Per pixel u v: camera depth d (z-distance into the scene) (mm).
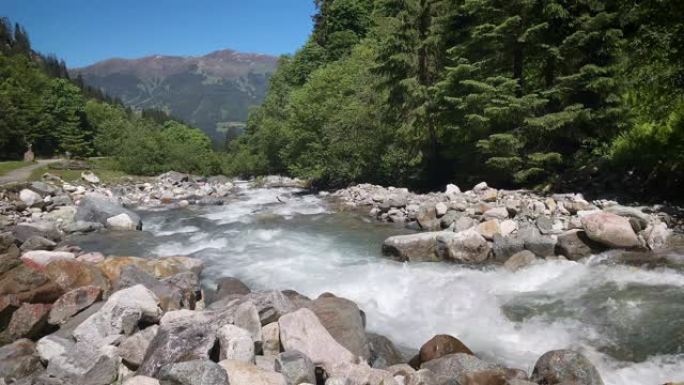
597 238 11508
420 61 23062
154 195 29891
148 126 70188
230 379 5449
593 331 7926
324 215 20703
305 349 6512
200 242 16109
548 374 6176
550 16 17203
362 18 49875
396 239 13328
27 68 79625
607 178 17047
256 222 19656
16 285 7922
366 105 26984
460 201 17000
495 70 20312
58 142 68062
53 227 17000
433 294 10062
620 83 16859
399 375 6043
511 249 12227
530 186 19359
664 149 15961
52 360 6434
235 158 49344
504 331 8289
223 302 8445
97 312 7289
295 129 33469
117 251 15008
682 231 12336
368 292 10391
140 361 6402
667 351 7094
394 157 25406
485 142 18094
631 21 16594
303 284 11125
